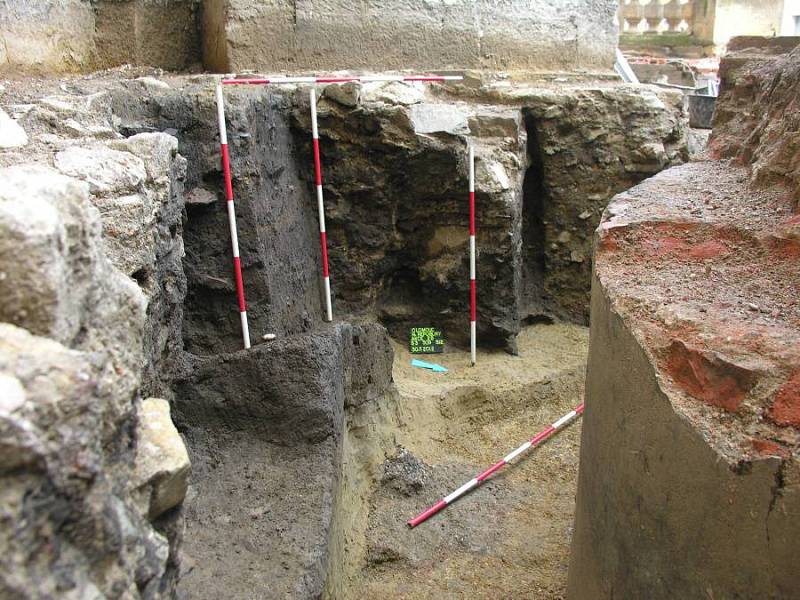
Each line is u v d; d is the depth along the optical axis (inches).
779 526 49.4
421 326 172.9
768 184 94.1
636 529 65.2
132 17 173.0
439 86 182.9
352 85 144.1
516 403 155.0
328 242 157.4
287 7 165.9
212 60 177.9
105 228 75.5
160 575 45.8
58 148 86.3
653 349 62.4
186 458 48.6
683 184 103.5
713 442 53.7
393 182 154.8
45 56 151.6
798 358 54.6
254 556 80.1
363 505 120.0
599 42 216.1
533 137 183.2
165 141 93.6
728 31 439.2
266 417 101.5
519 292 178.1
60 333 40.1
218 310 125.4
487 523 119.5
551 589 104.6
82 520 37.2
